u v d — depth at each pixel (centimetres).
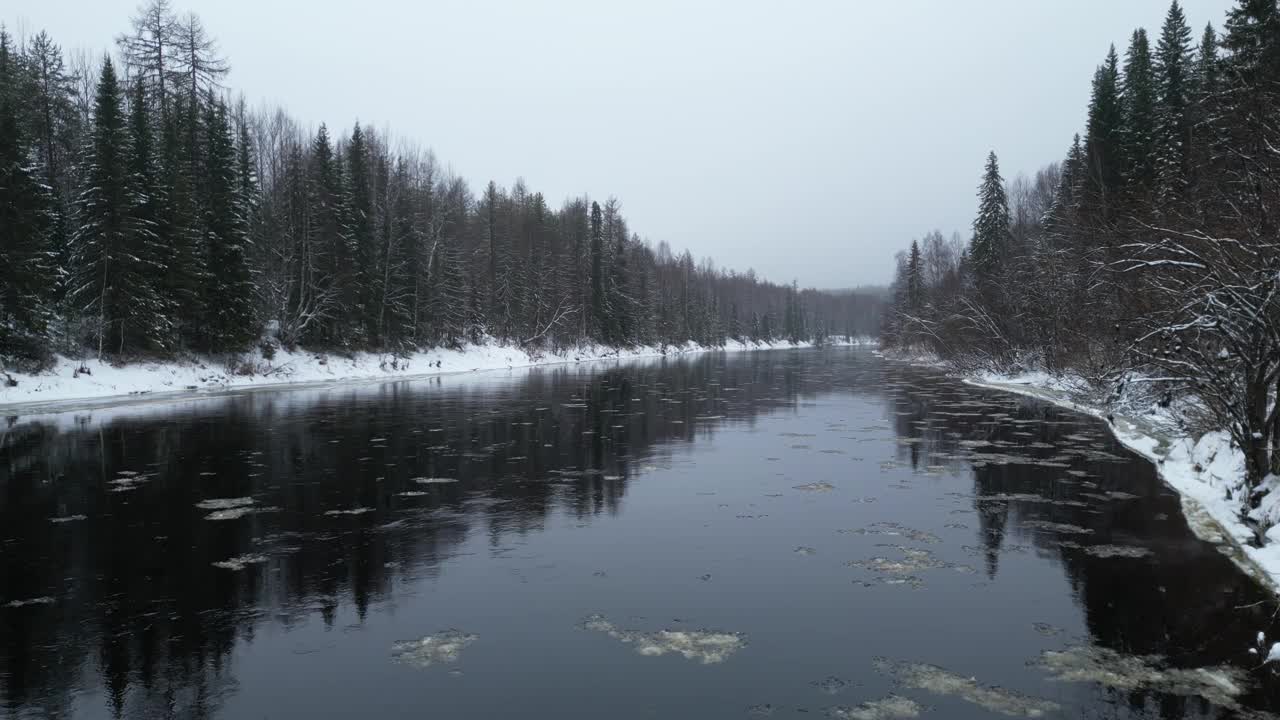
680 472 1408
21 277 2712
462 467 1449
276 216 4500
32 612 702
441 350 5375
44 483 1273
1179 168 2441
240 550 899
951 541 944
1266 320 859
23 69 3650
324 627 668
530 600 738
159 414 2269
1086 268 2662
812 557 880
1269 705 519
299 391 3225
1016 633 653
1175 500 1155
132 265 3133
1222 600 725
